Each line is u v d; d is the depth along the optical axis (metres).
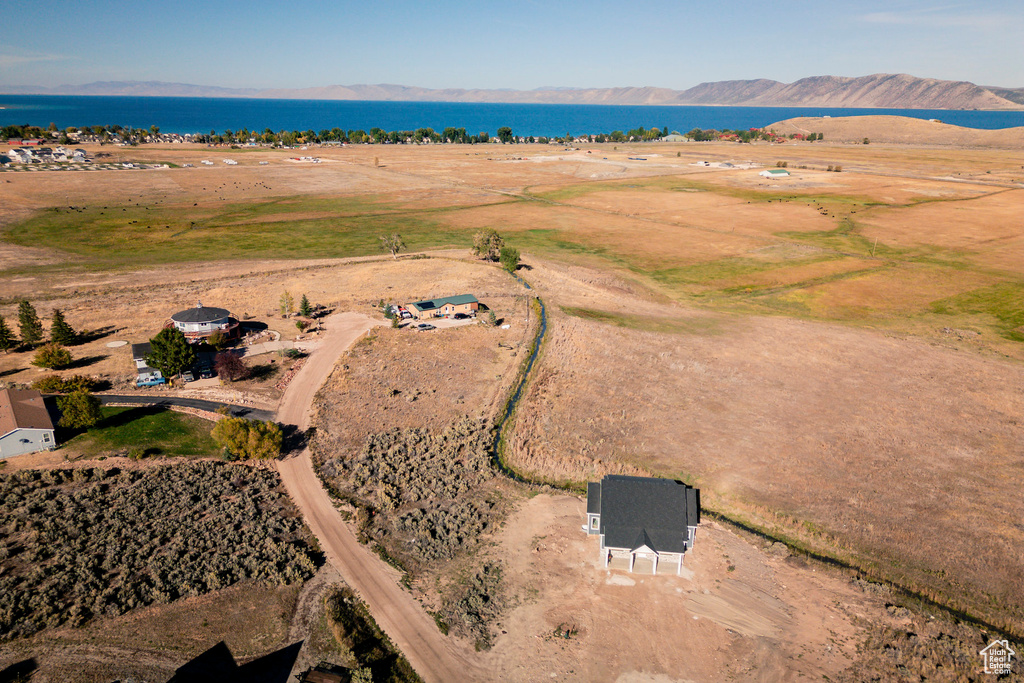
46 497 50.00
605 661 37.94
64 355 75.12
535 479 57.31
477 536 48.94
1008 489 54.84
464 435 63.66
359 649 37.66
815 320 98.56
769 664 37.66
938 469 57.75
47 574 41.88
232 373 73.62
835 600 42.78
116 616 38.94
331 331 91.25
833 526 50.00
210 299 104.25
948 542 48.22
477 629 39.97
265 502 51.62
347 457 59.66
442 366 80.06
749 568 45.78
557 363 80.62
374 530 48.97
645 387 74.50
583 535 49.31
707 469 57.75
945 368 80.44
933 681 36.31
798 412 68.69
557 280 117.94
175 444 60.03
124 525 46.84
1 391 62.06
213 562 43.72
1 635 37.16
